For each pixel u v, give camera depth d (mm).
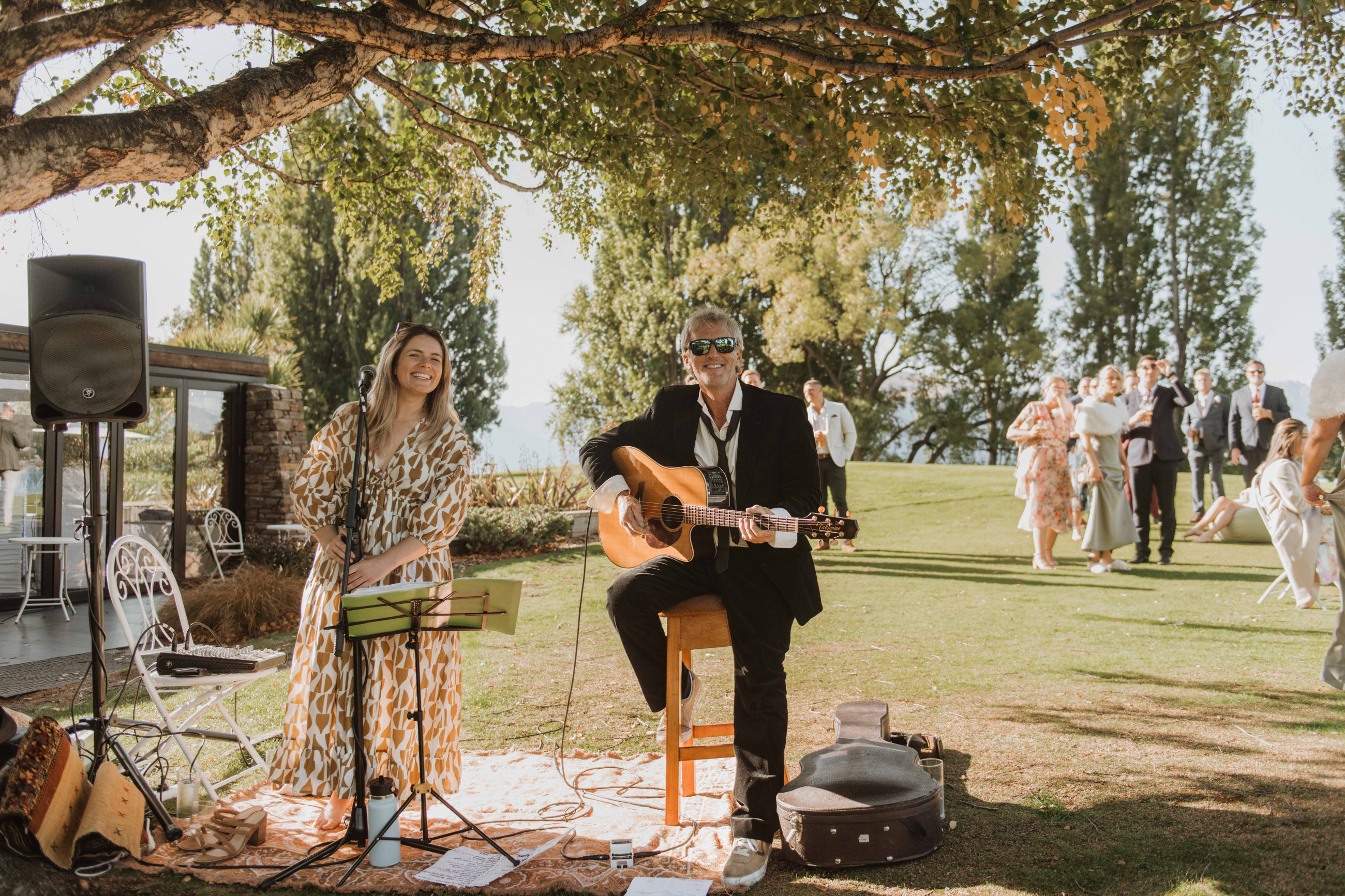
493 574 10258
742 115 5020
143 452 10797
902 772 3178
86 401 3402
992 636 6426
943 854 3051
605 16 4727
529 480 15328
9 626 8602
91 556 3410
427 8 4188
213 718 5016
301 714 3322
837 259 30812
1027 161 5156
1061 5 4164
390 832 3113
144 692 5660
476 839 3342
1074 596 7969
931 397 40250
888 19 4305
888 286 35219
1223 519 11250
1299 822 3188
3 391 9703
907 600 7887
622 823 3467
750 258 30422
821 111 4715
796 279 30203
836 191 5910
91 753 4219
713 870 3010
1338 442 22562
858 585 8711
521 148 6895
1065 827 3232
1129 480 9844
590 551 12312
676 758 3395
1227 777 3650
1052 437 9578
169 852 3223
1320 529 7262
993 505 15078
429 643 3355
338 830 3443
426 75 7277
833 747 3451
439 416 3549
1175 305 39125
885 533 12680
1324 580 8094
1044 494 9562
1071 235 40938
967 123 4629
